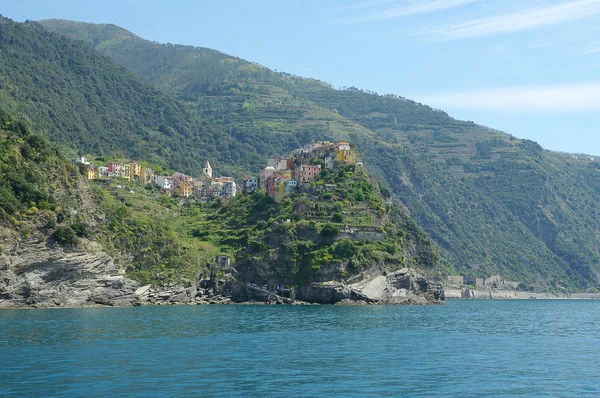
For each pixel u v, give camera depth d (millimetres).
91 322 188125
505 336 187875
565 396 106062
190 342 152000
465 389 108812
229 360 128500
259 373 116438
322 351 142875
